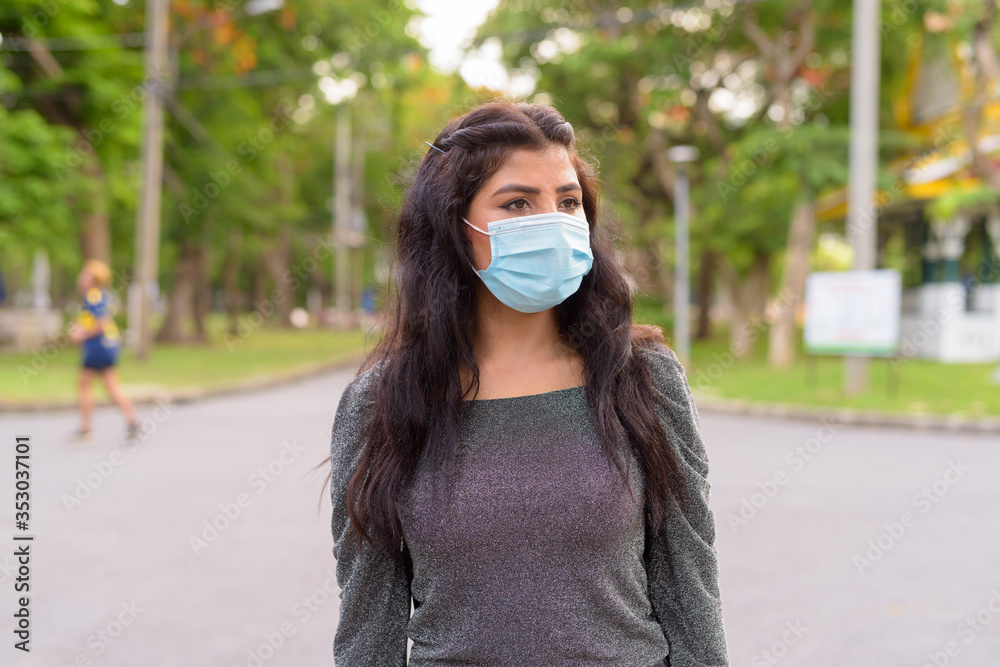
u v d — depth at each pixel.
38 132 14.19
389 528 1.30
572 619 1.23
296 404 11.91
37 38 15.49
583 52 17.38
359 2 19.45
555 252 1.33
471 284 1.42
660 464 1.32
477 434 1.31
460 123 1.42
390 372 1.36
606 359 1.34
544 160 1.38
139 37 17.59
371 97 20.91
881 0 14.99
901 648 3.53
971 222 18.28
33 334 20.64
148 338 17.09
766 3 16.70
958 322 17.33
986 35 12.66
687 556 1.36
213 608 3.97
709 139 20.45
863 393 11.70
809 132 15.38
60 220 15.73
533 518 1.24
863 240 11.59
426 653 1.27
